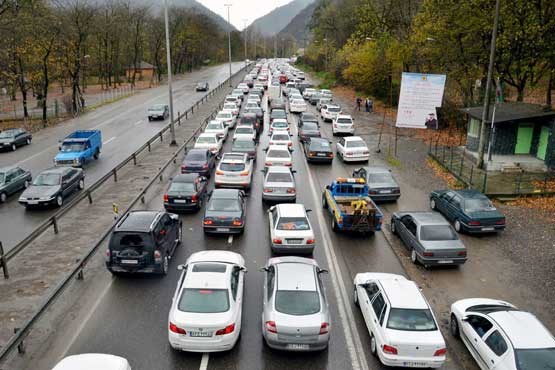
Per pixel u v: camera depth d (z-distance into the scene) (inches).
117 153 1254.3
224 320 398.6
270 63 6289.4
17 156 1236.5
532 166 1023.0
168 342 432.5
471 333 421.7
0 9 1700.3
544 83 1833.2
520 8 1181.1
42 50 1806.1
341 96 2620.6
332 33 3814.0
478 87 1425.9
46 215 784.9
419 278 577.9
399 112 1230.9
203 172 959.6
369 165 1127.6
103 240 605.0
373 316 430.9
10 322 455.2
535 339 376.5
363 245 674.2
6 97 2785.4
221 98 2460.6
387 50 2023.9
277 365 403.9
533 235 708.0
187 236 687.7
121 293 519.2
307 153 1158.3
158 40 3826.3
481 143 1018.1
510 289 554.3
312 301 418.3
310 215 788.6
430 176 1024.9
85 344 426.0
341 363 410.3
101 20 3257.9
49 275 554.3
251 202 847.1
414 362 389.1
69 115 1984.5
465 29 1304.1
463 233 725.3
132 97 2679.6
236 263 493.0
